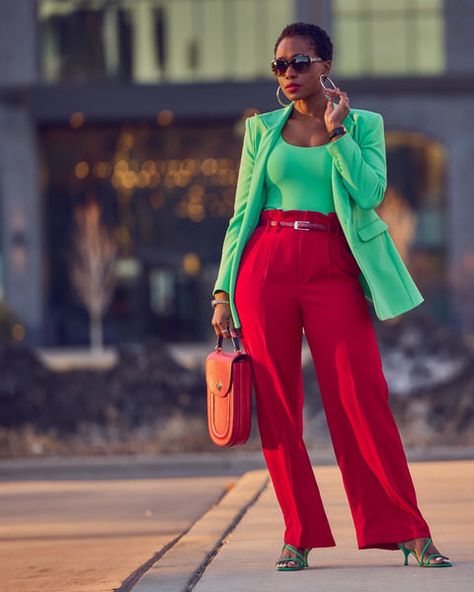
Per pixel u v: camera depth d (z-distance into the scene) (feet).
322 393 23.36
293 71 22.94
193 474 56.39
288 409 23.56
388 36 211.20
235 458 58.08
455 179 212.43
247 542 28.53
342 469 23.45
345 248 23.29
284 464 23.70
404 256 194.18
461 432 63.57
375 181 22.84
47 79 214.28
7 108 211.41
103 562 32.35
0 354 72.13
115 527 39.42
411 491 23.32
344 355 22.97
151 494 47.91
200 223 222.69
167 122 214.28
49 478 56.75
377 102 210.59
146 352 73.36
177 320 223.30
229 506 36.63
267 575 23.63
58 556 33.71
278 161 23.25
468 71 210.79
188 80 212.43
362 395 23.00
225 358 23.41
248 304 23.39
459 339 72.59
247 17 212.02
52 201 221.46
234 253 23.79
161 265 223.10
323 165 23.08
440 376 69.26
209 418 23.84
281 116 23.58
